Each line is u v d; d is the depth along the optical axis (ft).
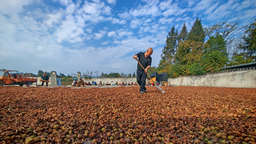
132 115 8.59
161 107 10.68
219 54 52.90
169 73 83.71
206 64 54.54
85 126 6.89
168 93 18.72
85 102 12.23
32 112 8.60
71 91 22.36
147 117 8.16
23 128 5.85
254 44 56.24
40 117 7.62
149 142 5.38
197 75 55.26
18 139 5.13
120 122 7.54
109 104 11.41
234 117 8.04
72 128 6.41
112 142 5.40
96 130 6.40
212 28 81.82
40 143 4.99
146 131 6.28
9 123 6.51
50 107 10.28
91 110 9.52
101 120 7.68
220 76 42.60
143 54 18.04
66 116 8.07
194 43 83.76
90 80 86.53
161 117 8.23
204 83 50.57
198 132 6.20
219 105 11.01
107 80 87.86
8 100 11.58
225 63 51.39
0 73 43.37
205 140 5.62
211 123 7.16
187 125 7.14
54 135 5.76
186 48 86.07
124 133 6.24
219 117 8.14
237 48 68.18
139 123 7.34
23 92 18.11
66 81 86.94
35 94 16.69
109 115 8.43
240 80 35.12
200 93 19.86
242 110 9.14
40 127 6.26
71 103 11.78
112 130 6.47
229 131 6.04
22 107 9.71
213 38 67.51
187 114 8.83
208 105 11.14
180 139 5.64
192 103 12.01
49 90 23.17
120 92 20.43
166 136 5.85
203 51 76.28
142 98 14.20
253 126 6.33
